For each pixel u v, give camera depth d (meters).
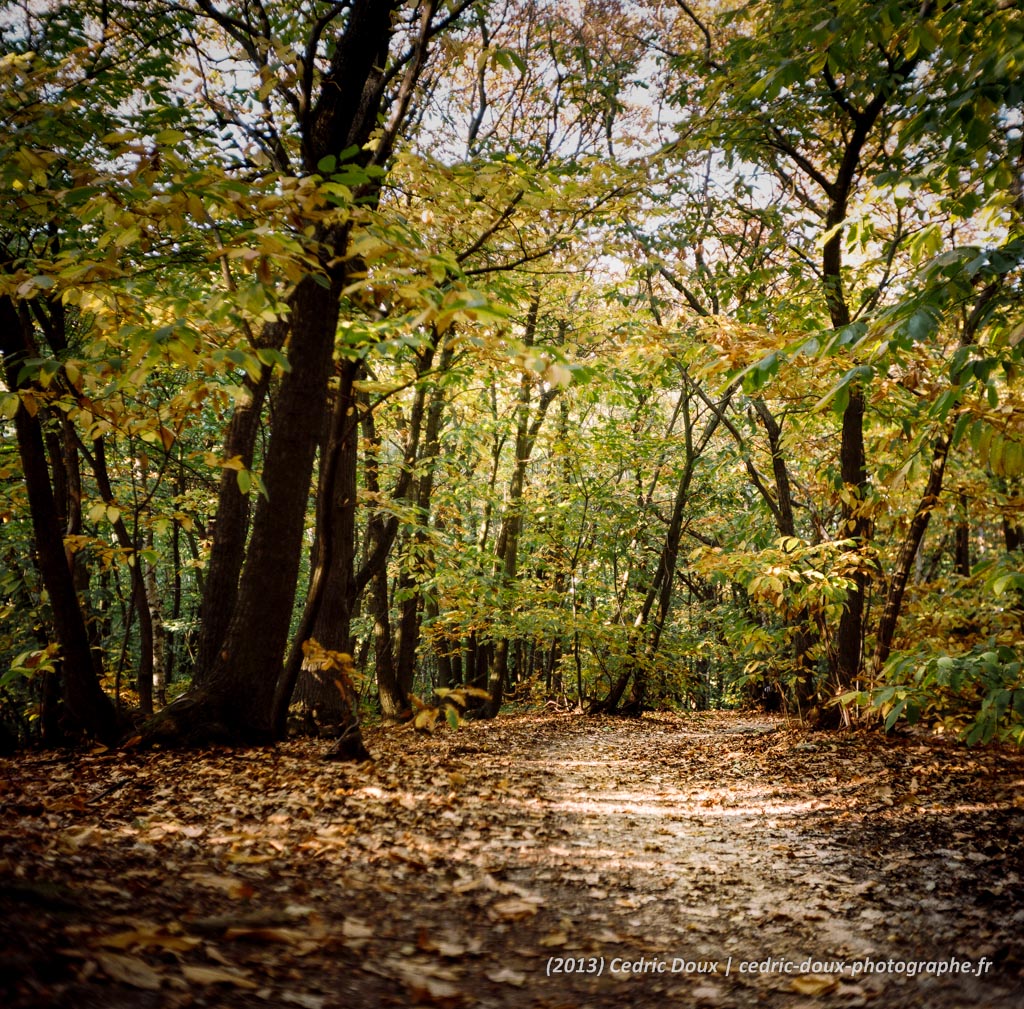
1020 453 3.36
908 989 2.83
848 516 10.65
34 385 6.72
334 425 7.01
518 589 17.84
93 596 12.82
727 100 9.64
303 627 7.56
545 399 19.19
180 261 7.14
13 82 5.82
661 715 19.66
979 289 4.83
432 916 3.47
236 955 2.62
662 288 16.16
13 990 1.86
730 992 2.85
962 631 9.83
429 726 5.20
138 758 6.71
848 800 6.77
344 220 4.46
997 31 3.84
